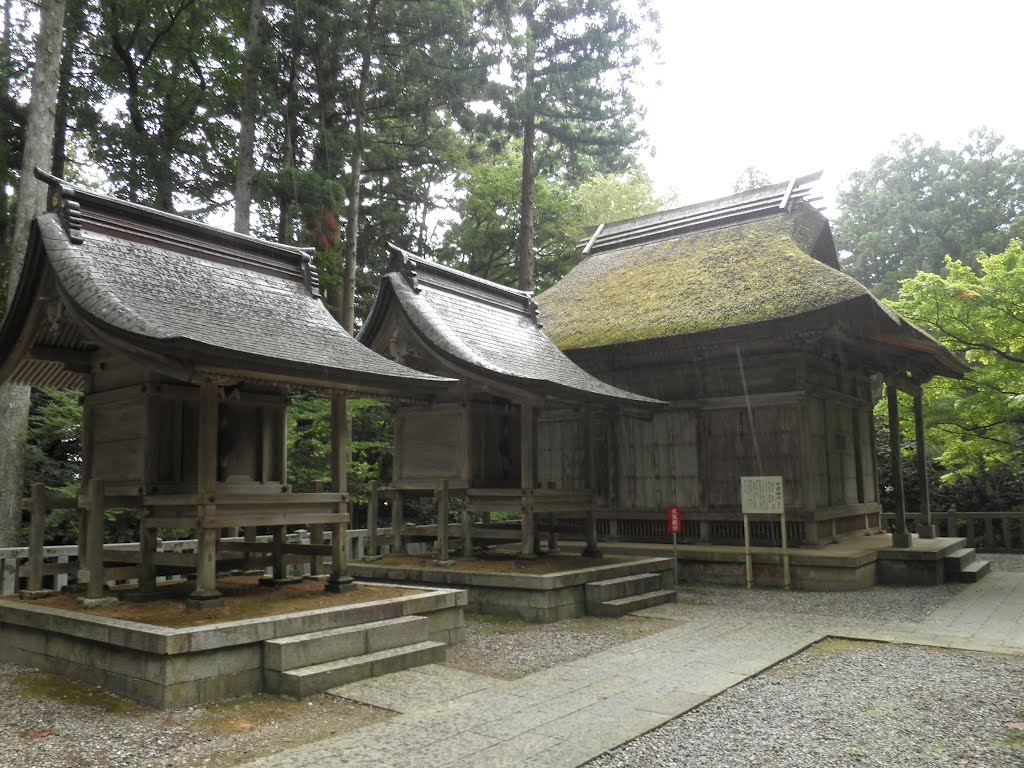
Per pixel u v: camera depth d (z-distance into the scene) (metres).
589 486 12.21
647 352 14.59
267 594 8.11
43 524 8.19
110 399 8.13
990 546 18.20
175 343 6.14
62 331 7.91
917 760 4.68
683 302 15.10
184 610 7.09
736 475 14.41
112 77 20.92
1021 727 5.30
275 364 6.98
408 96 21.48
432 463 11.81
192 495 7.24
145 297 7.28
